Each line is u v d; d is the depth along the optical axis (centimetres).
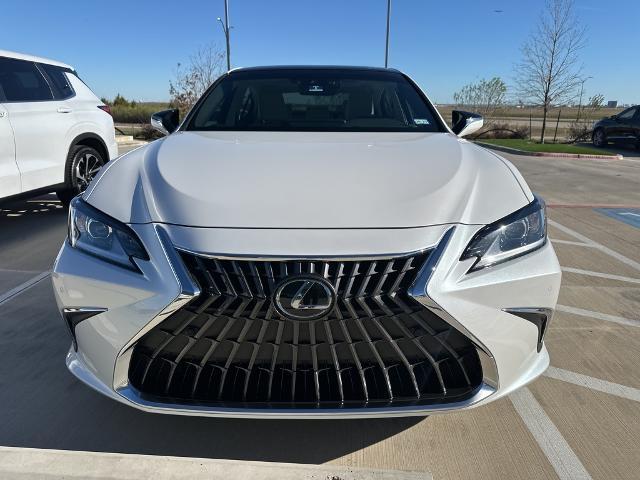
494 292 173
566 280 395
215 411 169
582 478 188
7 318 309
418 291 163
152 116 313
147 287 168
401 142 242
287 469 170
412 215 174
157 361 174
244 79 332
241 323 165
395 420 220
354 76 335
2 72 488
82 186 575
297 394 172
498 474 190
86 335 180
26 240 482
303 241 164
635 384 248
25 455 174
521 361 184
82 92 592
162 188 189
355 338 166
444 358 174
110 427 212
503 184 200
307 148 224
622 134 1712
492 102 2920
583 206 700
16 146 484
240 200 178
